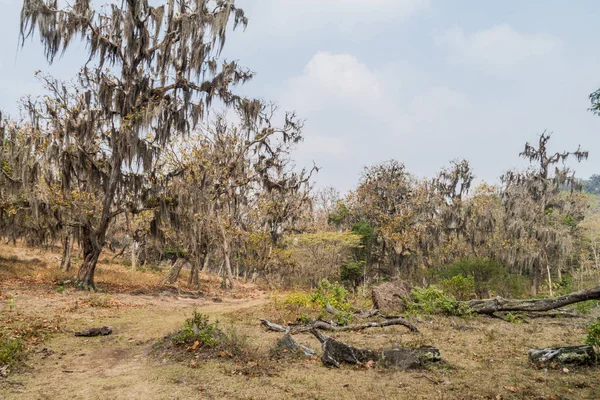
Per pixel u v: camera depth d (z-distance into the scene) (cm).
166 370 604
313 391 535
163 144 1823
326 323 1058
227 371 599
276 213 3488
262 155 2967
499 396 519
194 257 2689
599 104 689
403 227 4069
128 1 1675
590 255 4994
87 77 1761
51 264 2656
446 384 577
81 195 1802
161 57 1836
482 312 1382
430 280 2486
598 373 636
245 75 2141
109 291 1795
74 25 1590
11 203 1753
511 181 3944
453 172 4106
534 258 3350
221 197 2928
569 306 1648
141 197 1875
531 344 893
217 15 1791
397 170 4562
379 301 1454
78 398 497
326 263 3569
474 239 3662
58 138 1727
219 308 1608
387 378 605
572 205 4984
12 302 1131
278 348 736
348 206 4772
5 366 602
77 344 802
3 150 1716
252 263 3550
